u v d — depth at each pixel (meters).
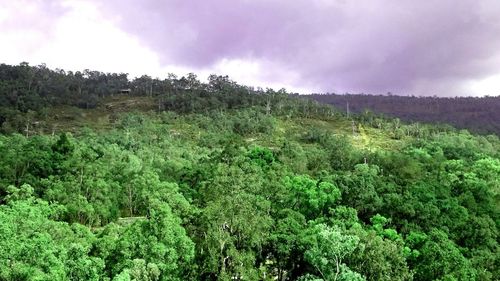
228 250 45.88
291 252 51.16
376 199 68.88
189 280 44.84
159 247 42.41
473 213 72.94
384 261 46.38
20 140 115.62
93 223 70.56
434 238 56.84
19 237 39.78
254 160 97.81
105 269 42.06
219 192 60.84
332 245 44.06
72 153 90.75
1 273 34.31
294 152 120.94
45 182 74.12
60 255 38.25
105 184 75.50
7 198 62.12
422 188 74.69
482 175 101.62
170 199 59.12
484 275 54.12
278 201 68.31
